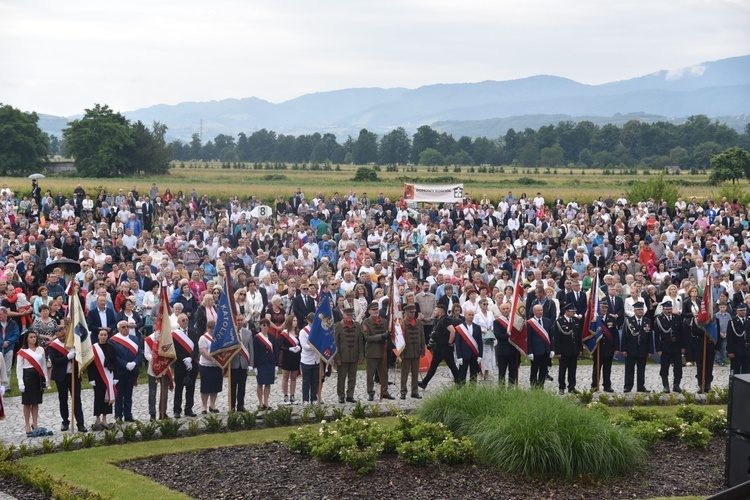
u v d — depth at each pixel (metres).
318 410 18.52
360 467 14.72
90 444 16.67
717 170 95.31
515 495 13.73
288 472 14.79
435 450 15.04
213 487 14.16
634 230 42.41
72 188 68.88
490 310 22.42
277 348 20.41
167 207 43.09
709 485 14.26
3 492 14.05
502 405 16.33
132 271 24.80
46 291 23.23
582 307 25.47
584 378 23.53
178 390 18.84
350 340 20.17
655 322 21.89
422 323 22.27
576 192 79.31
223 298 18.83
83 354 17.58
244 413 18.75
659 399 20.61
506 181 105.94
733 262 32.44
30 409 18.33
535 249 35.19
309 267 31.27
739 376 11.66
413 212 42.81
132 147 121.81
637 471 14.89
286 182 100.75
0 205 41.88
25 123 119.00
